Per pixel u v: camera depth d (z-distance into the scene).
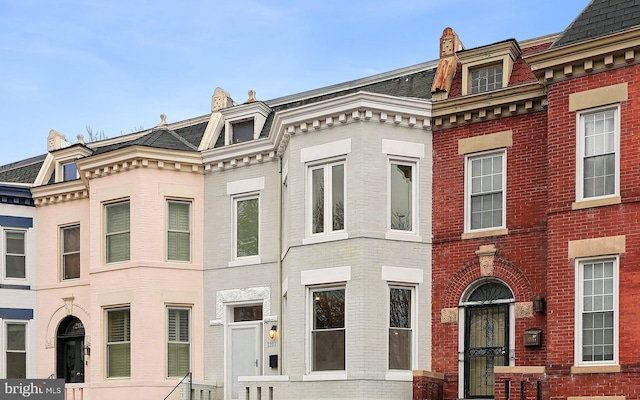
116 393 26.42
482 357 22.66
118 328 27.17
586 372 19.33
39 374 29.88
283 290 25.23
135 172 27.05
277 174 26.34
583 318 19.73
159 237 26.94
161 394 26.09
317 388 22.89
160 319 26.56
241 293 26.41
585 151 20.30
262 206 26.52
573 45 20.23
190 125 29.92
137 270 26.56
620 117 19.78
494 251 22.67
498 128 23.19
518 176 22.67
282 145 25.53
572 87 20.56
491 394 22.33
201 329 27.03
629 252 19.20
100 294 27.36
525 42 25.31
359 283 22.67
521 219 22.44
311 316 23.58
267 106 28.09
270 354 25.50
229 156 27.11
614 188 19.77
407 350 23.20
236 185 27.06
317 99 28.42
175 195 27.27
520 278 22.20
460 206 23.45
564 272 20.08
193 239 27.36
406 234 23.48
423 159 23.95
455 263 23.30
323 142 23.94
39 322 30.19
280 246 25.88
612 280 19.50
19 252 30.47
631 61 19.73
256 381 23.88
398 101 23.56
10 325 30.00
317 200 24.06
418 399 21.91
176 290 26.86
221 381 26.38
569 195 20.28
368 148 23.30
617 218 19.48
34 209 30.86
